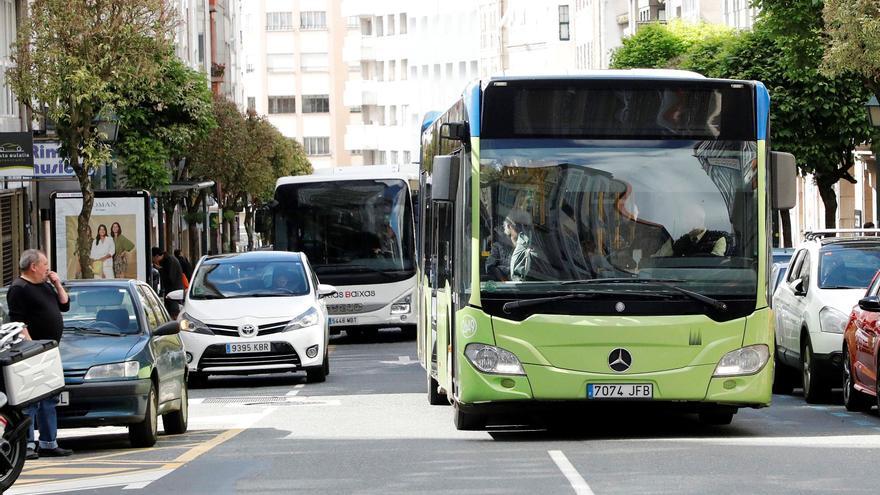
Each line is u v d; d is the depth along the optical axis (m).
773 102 92.62
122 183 92.75
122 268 72.38
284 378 60.06
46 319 34.84
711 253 33.75
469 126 34.22
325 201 79.31
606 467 28.72
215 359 54.34
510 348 33.59
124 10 65.19
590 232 33.72
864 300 39.53
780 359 50.38
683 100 34.00
